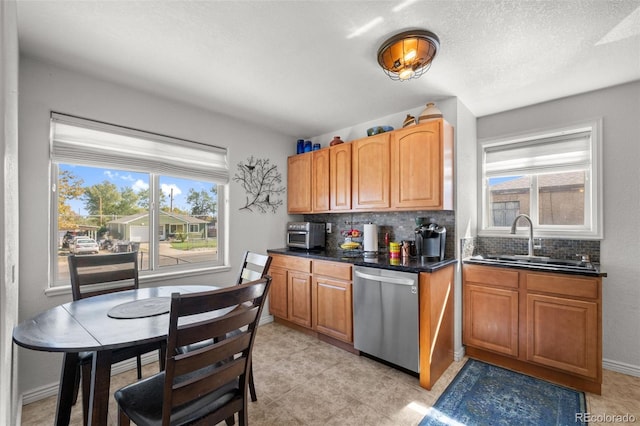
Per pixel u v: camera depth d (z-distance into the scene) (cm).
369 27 168
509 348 233
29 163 195
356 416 180
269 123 337
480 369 237
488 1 147
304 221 394
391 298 228
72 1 146
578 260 249
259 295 127
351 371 233
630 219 230
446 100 268
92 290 198
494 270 242
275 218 363
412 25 166
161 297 178
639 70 213
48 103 204
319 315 289
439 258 254
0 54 73
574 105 256
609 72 217
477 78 227
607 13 154
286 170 379
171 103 269
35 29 168
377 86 242
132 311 150
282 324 342
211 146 299
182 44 184
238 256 322
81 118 219
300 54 196
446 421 175
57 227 212
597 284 199
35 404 191
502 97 261
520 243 281
